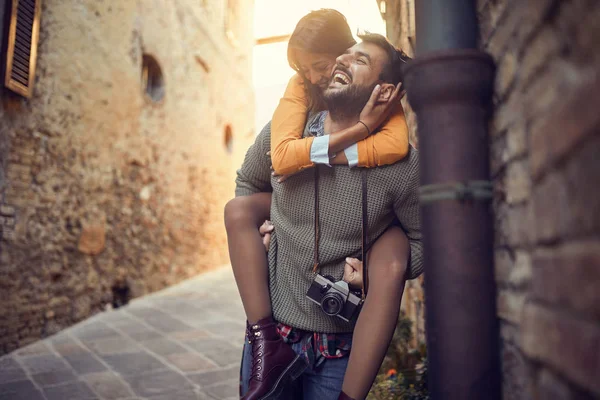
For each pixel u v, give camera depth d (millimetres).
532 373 731
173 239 7625
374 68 1192
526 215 750
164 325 5090
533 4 697
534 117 702
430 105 893
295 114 1311
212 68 9477
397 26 3213
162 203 7238
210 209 9289
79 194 5129
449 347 852
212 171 9406
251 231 1369
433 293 879
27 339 4305
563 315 608
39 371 3639
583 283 551
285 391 1272
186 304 6160
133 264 6328
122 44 6074
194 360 3939
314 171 1245
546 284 669
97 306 5477
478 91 870
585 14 538
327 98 1223
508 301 838
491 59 879
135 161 6391
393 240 1266
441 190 873
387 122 1239
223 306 6066
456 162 867
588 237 539
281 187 1284
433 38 920
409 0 2688
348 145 1183
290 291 1307
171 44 7609
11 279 4102
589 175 530
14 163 4129
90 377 3521
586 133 534
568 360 592
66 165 4895
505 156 847
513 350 824
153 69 7219
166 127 7387
